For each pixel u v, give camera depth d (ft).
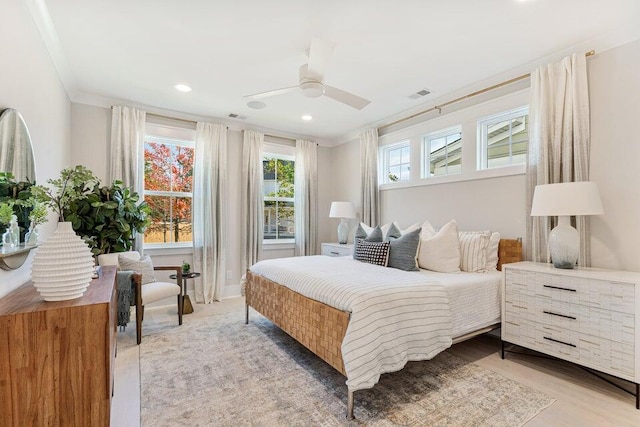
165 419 5.76
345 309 6.29
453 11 7.04
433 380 7.20
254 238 15.48
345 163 17.63
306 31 7.84
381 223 14.97
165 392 6.66
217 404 6.23
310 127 16.12
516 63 9.45
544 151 8.86
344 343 5.87
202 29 7.76
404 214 13.83
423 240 10.09
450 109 11.98
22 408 4.19
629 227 7.65
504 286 8.49
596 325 6.75
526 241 9.50
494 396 6.52
